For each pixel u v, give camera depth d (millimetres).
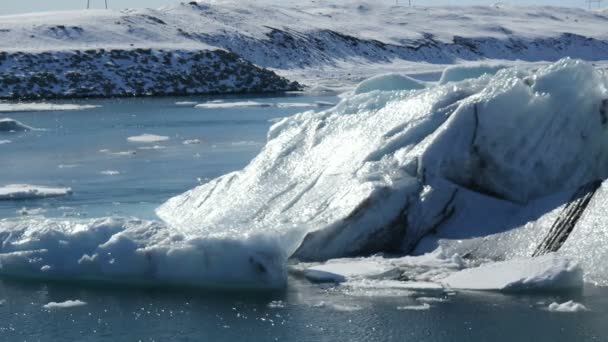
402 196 22547
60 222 22312
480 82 25000
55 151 50250
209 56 136375
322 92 122562
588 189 21531
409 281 20000
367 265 21062
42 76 117562
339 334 17219
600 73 24422
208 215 26203
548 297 18750
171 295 19906
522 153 22859
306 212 23516
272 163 27156
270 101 101938
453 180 23031
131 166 42719
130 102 104812
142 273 20656
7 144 54469
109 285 20766
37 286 20781
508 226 21828
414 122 24531
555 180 23031
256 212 24828
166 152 48812
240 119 73750
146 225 21547
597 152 23562
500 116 22859
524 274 19391
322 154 26156
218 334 17484
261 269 20062
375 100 27484
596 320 17359
